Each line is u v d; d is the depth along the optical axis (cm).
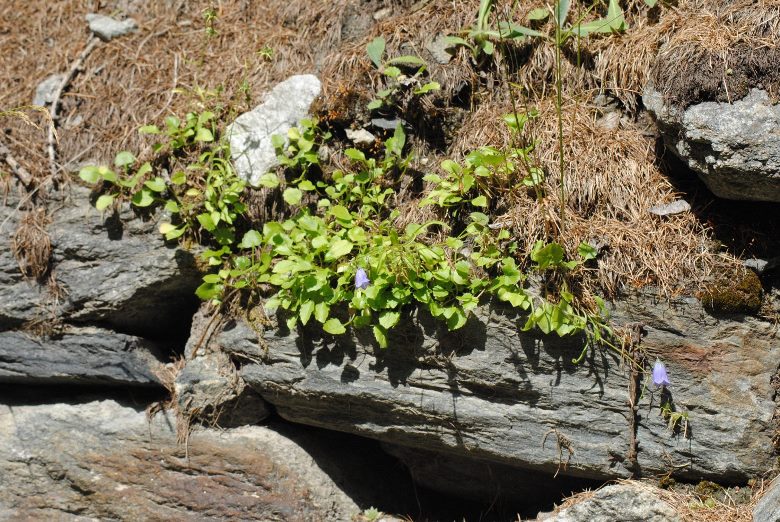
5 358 427
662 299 349
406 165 393
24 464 428
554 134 375
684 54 336
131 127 429
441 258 361
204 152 412
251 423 418
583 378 358
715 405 346
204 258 403
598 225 359
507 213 367
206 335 407
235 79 433
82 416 429
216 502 407
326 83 408
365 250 369
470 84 398
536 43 395
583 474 368
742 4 344
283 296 381
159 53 456
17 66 473
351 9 432
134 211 412
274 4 456
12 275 421
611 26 385
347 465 422
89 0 489
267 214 404
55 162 427
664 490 354
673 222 354
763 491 343
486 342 366
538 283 358
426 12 417
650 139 371
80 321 421
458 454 391
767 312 343
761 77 322
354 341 380
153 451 415
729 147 321
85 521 421
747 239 346
